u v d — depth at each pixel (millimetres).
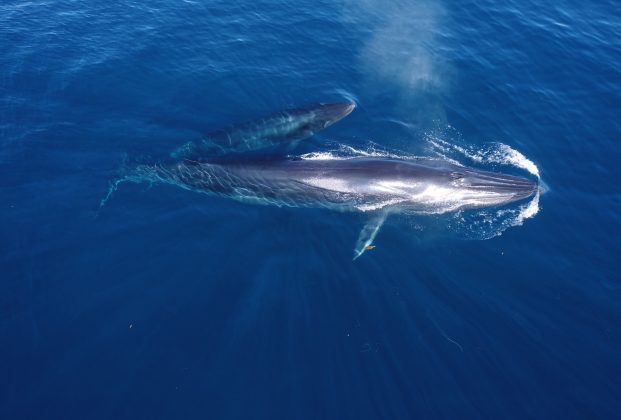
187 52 33219
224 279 20922
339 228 23328
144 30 34719
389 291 20812
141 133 27453
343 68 33188
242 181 24500
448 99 31141
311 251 22234
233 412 17000
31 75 29953
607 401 17641
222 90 30734
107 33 34125
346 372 18250
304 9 38625
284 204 24234
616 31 38250
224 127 27375
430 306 20375
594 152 27750
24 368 17625
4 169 24406
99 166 25312
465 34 37250
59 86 29484
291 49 34438
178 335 18953
